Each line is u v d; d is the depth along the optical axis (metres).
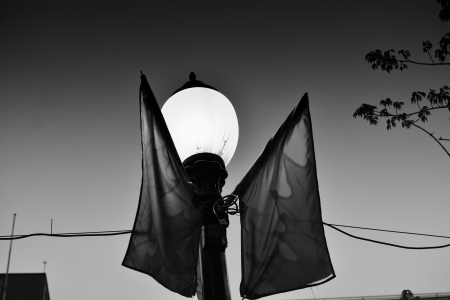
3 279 32.97
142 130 3.95
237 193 4.05
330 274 3.87
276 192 4.18
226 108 4.46
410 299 21.05
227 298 3.34
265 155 4.26
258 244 3.99
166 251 3.59
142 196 3.75
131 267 3.46
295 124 4.39
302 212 4.12
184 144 4.21
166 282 3.52
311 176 4.20
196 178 3.94
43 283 33.41
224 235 3.65
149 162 3.89
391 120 9.99
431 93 9.64
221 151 4.25
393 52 9.64
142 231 3.63
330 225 5.02
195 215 3.72
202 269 3.45
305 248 3.98
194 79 4.77
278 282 3.88
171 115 4.36
